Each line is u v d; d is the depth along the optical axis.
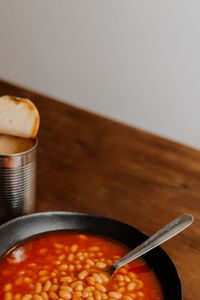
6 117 0.81
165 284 0.72
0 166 0.76
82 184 0.96
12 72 2.77
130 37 2.20
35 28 2.52
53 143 1.09
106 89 2.39
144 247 0.74
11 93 1.31
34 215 0.78
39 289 0.71
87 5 2.27
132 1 2.12
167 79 2.18
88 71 2.42
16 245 0.76
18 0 2.52
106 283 0.73
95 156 1.06
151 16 2.10
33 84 2.69
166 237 0.74
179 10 2.01
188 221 0.75
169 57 2.13
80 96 2.51
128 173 1.01
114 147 1.11
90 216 0.80
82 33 2.35
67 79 2.52
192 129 2.20
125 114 2.39
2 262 0.74
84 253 0.77
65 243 0.78
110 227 0.79
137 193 0.95
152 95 2.25
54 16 2.41
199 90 2.10
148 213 0.90
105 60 2.33
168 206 0.93
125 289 0.72
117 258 0.76
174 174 1.03
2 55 2.77
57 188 0.94
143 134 1.18
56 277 0.73
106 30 2.26
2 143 0.80
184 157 1.10
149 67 2.20
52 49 2.50
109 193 0.94
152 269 0.74
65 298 0.70
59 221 0.79
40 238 0.78
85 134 1.15
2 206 0.79
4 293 0.69
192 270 0.79
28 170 0.79
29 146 0.80
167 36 2.09
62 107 1.27
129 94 2.33
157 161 1.07
